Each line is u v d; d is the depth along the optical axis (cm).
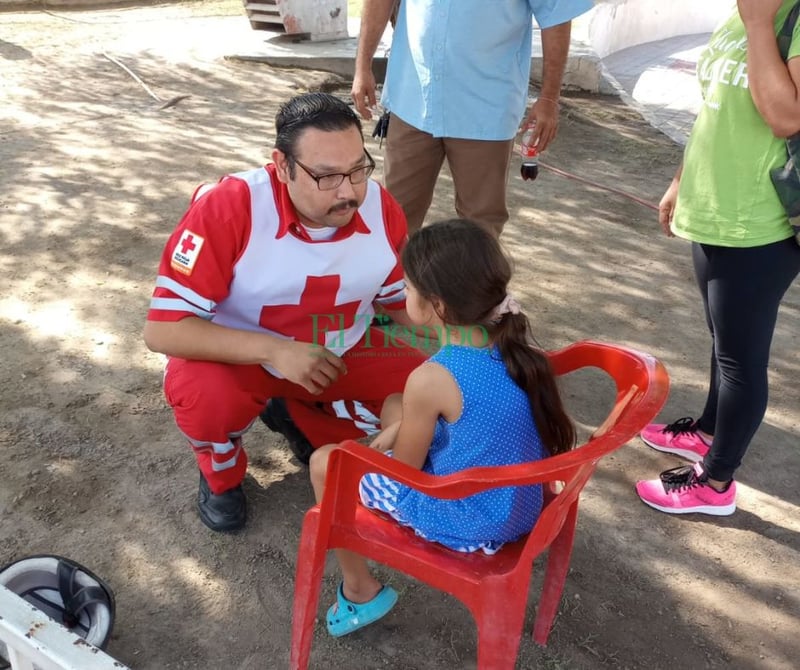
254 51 866
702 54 240
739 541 265
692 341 386
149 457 288
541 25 318
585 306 413
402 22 333
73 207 488
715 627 234
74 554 246
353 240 238
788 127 205
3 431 295
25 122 639
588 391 342
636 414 168
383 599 221
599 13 982
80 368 334
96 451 289
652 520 273
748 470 298
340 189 209
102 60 831
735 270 231
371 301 261
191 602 234
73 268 415
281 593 239
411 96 333
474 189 343
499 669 184
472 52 312
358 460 179
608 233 504
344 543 194
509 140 335
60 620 218
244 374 244
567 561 215
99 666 145
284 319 247
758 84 204
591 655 223
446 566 185
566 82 828
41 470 278
